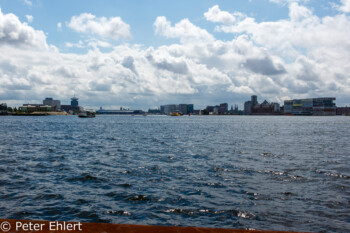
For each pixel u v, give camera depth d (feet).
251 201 46.57
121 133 223.10
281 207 43.70
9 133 210.38
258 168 74.13
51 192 51.55
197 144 138.00
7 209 42.32
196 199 47.62
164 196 49.24
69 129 275.18
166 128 310.04
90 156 96.73
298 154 101.35
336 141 155.02
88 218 39.24
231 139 167.53
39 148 118.93
